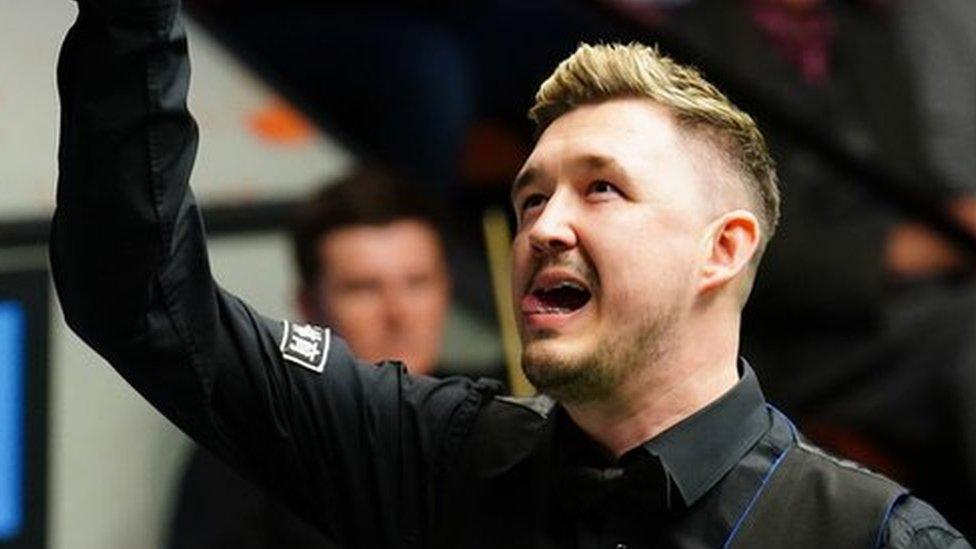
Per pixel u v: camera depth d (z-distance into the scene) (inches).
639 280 189.2
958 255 378.0
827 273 369.1
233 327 199.6
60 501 336.2
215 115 363.9
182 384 192.5
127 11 180.2
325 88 390.0
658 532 190.4
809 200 371.6
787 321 369.7
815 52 377.7
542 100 198.1
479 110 398.9
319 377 203.2
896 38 382.6
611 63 195.3
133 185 182.2
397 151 387.9
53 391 337.7
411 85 388.2
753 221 194.7
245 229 356.8
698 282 192.4
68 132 182.9
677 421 193.0
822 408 370.9
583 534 192.2
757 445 193.8
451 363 355.9
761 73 373.4
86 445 337.4
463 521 199.0
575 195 191.8
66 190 182.9
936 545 185.9
